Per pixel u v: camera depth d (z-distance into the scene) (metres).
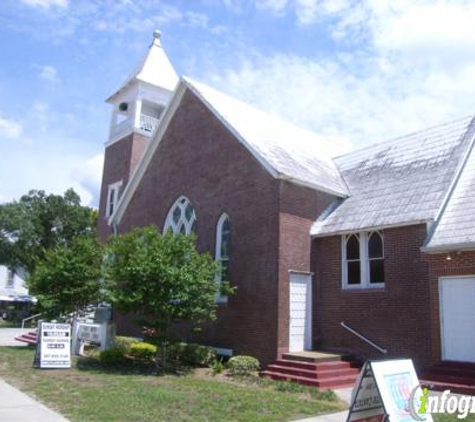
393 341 16.33
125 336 24.28
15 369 15.28
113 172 32.34
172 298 16.16
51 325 16.20
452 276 15.11
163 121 24.92
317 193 19.66
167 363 17.83
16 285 53.41
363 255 17.97
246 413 10.05
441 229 15.75
